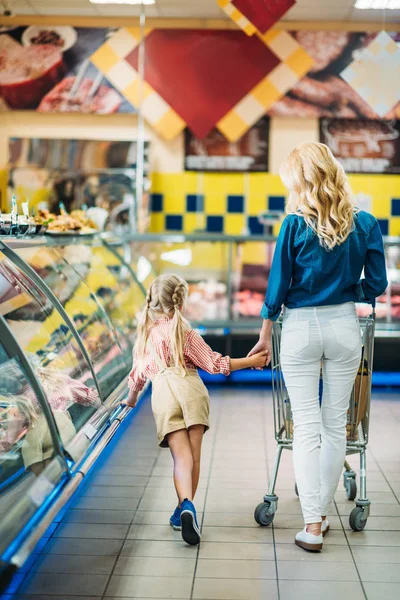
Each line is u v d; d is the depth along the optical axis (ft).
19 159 29.60
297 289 11.00
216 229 30.73
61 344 12.12
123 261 19.93
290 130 30.30
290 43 29.53
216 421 19.15
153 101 30.01
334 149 30.27
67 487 9.25
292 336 10.98
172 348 11.66
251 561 10.66
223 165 30.50
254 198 30.63
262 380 23.67
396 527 11.97
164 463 15.48
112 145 29.58
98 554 10.93
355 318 11.09
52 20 29.71
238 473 14.82
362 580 10.06
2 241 12.21
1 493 9.46
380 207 30.42
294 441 11.15
